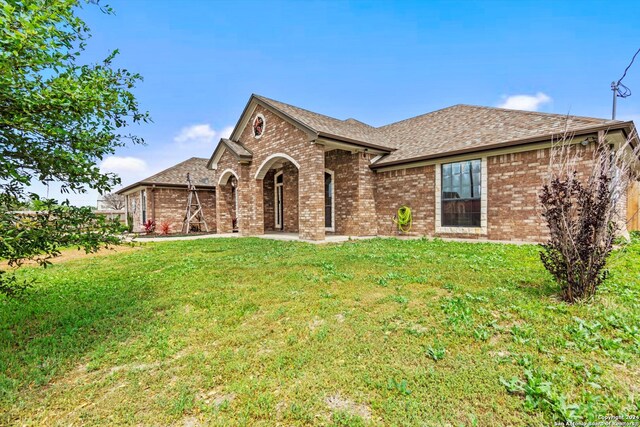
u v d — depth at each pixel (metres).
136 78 3.72
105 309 4.37
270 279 5.81
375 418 2.10
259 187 14.56
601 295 4.25
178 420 2.15
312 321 3.82
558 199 4.16
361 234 12.66
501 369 2.62
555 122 9.01
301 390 2.41
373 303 4.30
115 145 3.56
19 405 2.32
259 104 13.97
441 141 11.80
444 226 11.00
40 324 3.85
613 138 7.37
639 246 8.51
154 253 9.72
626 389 2.30
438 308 4.03
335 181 13.62
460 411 2.14
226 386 2.50
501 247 8.48
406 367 2.69
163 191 18.77
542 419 2.04
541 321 3.50
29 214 2.90
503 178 9.47
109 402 2.35
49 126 2.76
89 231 3.24
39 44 2.47
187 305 4.55
